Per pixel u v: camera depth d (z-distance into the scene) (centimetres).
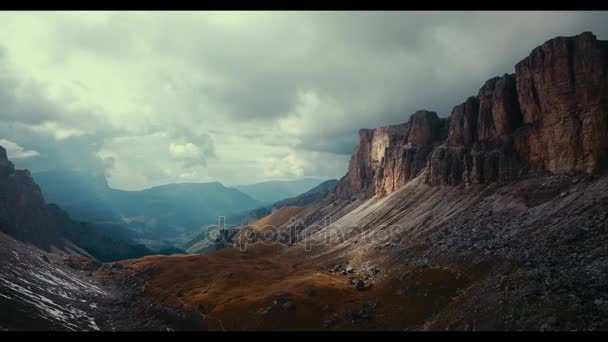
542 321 8562
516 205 16450
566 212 13588
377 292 14350
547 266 10744
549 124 17925
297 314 13775
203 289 19700
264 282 19750
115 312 15738
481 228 15712
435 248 15662
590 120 16162
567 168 16575
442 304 11700
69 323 12181
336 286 15875
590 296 8775
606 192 13512
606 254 10244
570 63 17375
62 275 19812
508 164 19350
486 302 10225
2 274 14575
